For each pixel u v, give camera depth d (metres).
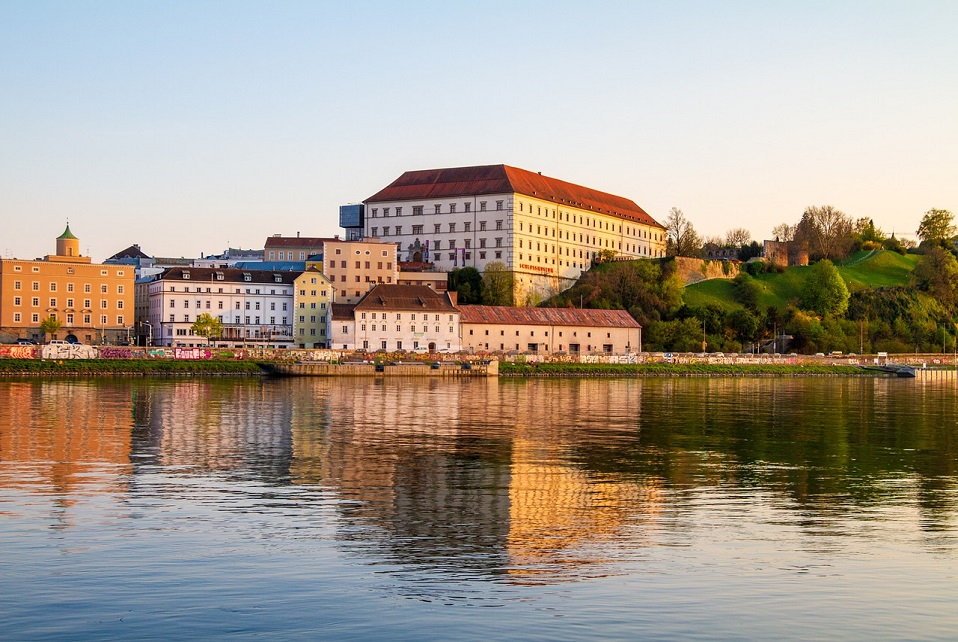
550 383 187.25
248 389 148.62
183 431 85.62
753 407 127.12
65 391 136.38
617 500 54.50
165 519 47.59
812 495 56.91
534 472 64.62
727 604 35.34
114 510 49.59
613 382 195.50
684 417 109.12
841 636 32.41
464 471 64.56
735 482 61.44
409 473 63.38
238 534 44.59
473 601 35.31
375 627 32.62
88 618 33.22
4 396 124.50
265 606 34.56
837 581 38.28
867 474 65.38
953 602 35.84
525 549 42.62
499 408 118.31
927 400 146.88
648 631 32.59
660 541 44.44
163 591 36.09
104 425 89.56
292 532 45.19
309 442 79.06
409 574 38.50
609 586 37.25
